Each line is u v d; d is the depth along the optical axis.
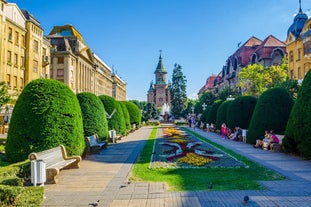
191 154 15.93
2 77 38.31
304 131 14.55
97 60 94.38
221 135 31.70
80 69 69.25
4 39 38.81
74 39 67.06
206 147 20.09
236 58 74.19
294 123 15.45
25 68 44.88
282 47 58.09
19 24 43.16
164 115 93.75
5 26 39.12
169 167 12.55
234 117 28.44
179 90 93.81
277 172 11.35
